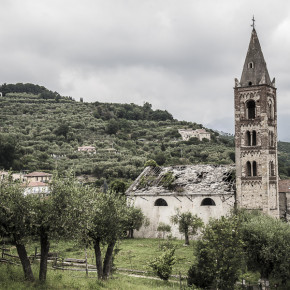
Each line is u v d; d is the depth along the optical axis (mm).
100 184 139500
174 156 176875
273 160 75062
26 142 187750
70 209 38156
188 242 71938
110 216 43938
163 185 81125
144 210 80562
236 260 46062
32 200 37688
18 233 35906
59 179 39875
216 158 163750
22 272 40812
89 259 60000
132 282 49375
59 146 193750
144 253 66188
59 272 47312
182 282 50875
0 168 149125
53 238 38938
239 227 49469
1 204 35312
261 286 49031
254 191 72812
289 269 50000
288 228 52875
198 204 76250
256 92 73625
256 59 75000
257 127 73312
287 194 78062
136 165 160875
